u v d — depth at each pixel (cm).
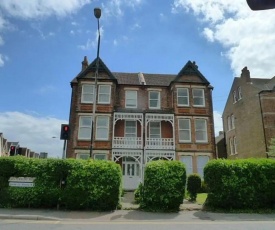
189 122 2614
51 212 1105
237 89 3681
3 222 930
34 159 1247
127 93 2734
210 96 2761
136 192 1476
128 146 2475
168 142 2544
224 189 1203
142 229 846
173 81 2700
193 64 2808
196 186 1567
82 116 2505
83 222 952
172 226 898
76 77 2598
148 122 2650
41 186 1198
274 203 1225
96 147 2436
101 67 2656
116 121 2578
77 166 1217
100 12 1739
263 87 3184
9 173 1212
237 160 1268
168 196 1182
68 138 1249
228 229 859
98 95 2575
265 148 2898
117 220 995
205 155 2539
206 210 1198
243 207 1211
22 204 1190
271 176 1235
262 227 891
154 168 1221
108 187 1188
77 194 1180
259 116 3070
